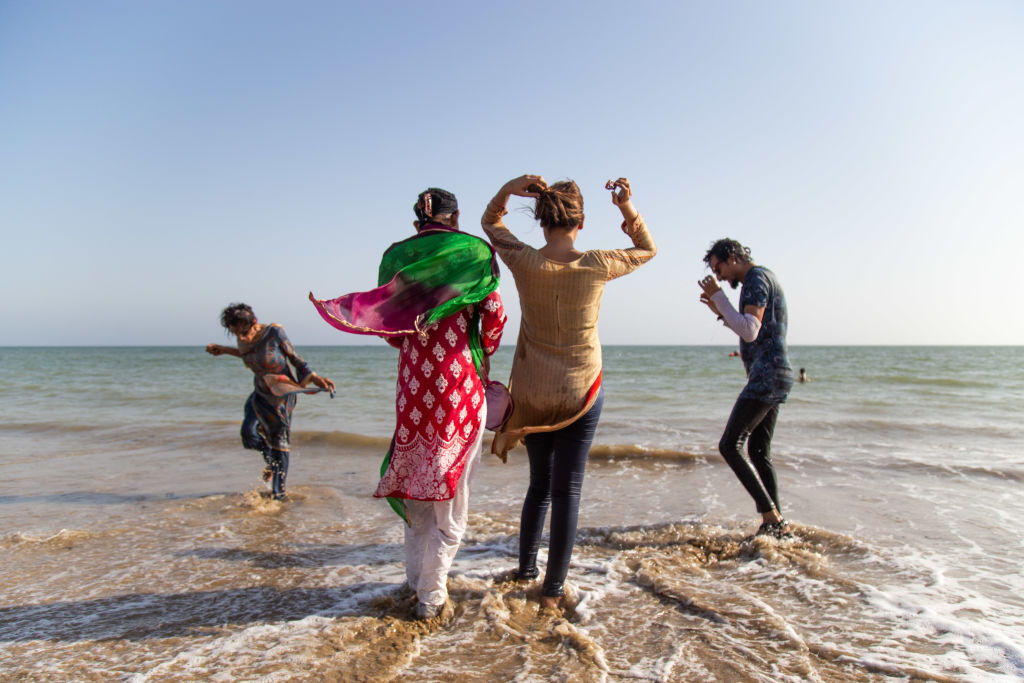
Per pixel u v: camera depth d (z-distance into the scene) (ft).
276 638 8.10
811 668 7.33
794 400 44.86
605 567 10.80
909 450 22.68
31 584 10.27
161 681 6.99
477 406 8.61
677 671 7.28
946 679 6.98
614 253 8.75
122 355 260.01
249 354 15.62
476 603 9.21
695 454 21.24
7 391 55.21
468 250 8.43
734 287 12.98
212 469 20.43
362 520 14.37
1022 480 17.71
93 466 20.93
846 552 11.64
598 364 8.97
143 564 11.27
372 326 7.78
